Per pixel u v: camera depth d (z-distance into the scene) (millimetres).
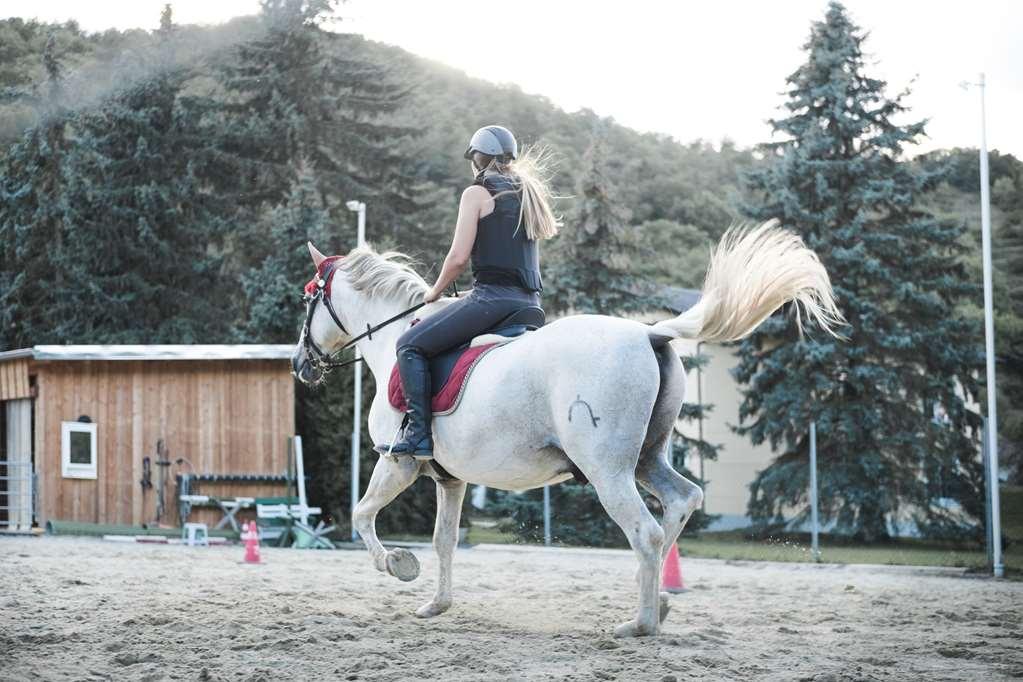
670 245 60656
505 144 7387
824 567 16406
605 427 6473
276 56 42000
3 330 31562
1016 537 22500
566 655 6344
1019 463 26906
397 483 7766
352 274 8531
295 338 24969
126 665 6133
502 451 6848
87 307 32594
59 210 31125
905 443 26000
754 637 7438
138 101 33062
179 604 8383
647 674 5844
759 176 28453
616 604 9242
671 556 11352
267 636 6883
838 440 26141
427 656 6312
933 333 26719
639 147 70062
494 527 24453
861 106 28078
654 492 7082
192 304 35344
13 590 9336
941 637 7664
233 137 39250
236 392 21531
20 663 6105
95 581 10195
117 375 21453
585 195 28719
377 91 44875
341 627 7348
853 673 5980
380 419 7773
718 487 27734
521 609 8742
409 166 45031
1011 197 30375
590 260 28562
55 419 21266
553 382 6645
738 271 6777
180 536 20219
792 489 25781
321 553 17109
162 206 34719
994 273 30297
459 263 7176
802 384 26781
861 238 27266
